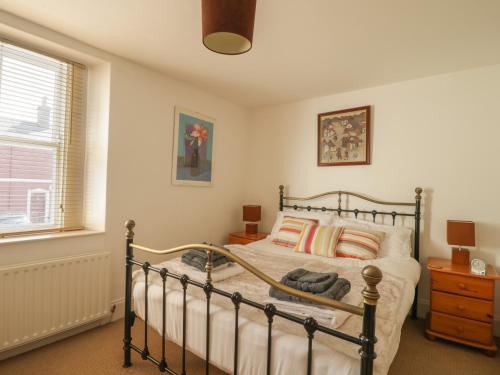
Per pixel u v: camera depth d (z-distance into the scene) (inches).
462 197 98.0
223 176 137.3
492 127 93.7
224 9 47.6
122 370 68.9
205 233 128.2
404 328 95.9
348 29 74.2
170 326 59.9
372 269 35.9
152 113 104.0
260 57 91.7
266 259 88.1
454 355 80.1
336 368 38.7
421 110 105.6
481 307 81.0
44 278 74.9
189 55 91.9
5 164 77.2
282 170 139.4
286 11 66.9
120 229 95.2
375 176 114.3
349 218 114.3
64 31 78.2
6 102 76.9
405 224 107.6
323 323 46.2
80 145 93.5
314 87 117.4
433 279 87.6
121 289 95.9
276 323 47.5
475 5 63.2
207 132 127.3
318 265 79.4
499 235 92.1
